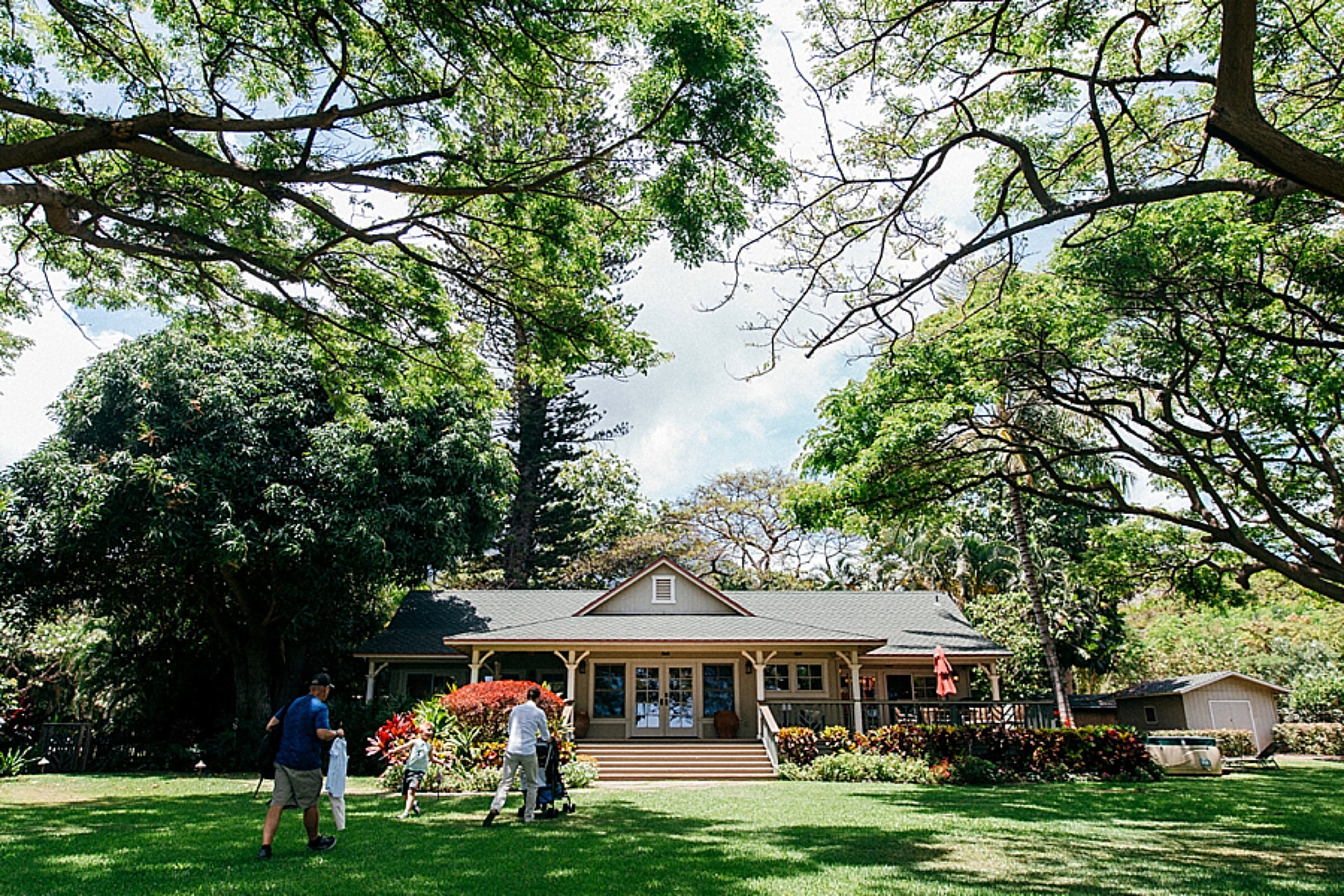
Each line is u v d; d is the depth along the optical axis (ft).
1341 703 105.50
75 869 22.97
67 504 63.41
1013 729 65.16
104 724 76.74
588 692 81.76
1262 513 45.34
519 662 84.17
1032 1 28.30
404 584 80.79
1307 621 128.16
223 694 81.76
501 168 33.76
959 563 115.75
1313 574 35.42
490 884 21.33
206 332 44.80
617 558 136.15
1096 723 104.83
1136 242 35.22
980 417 40.42
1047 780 61.26
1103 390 42.19
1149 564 46.26
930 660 81.87
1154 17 24.35
